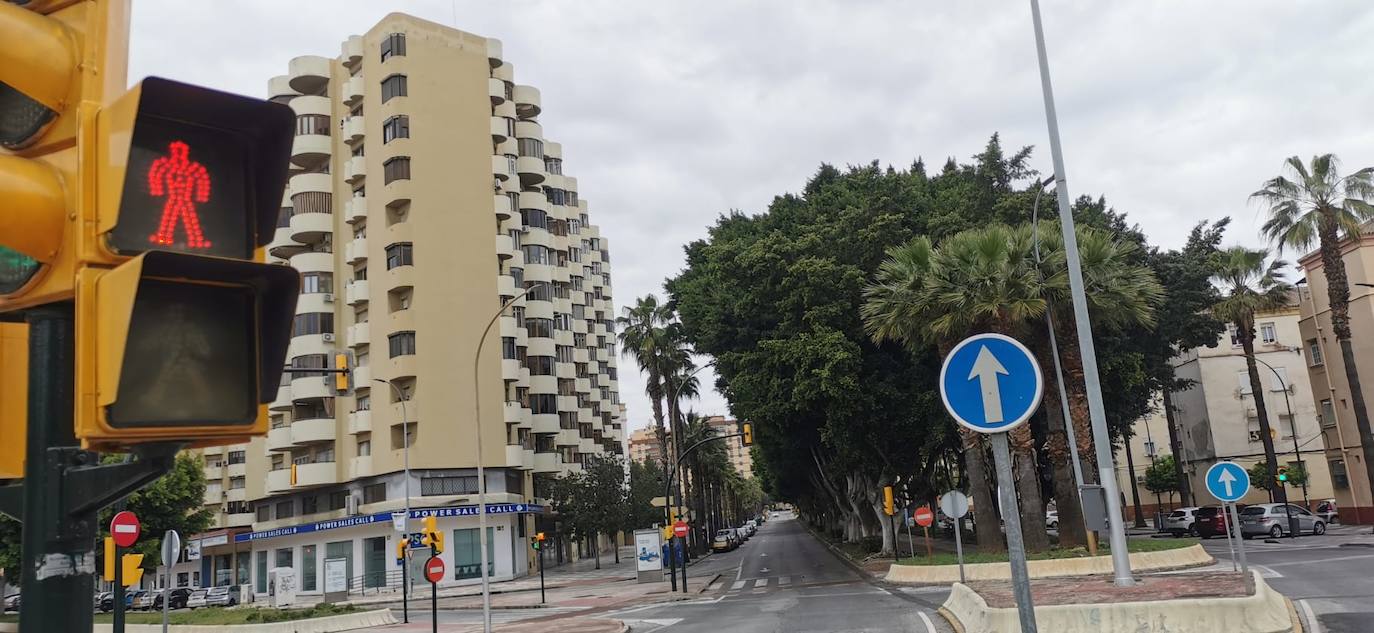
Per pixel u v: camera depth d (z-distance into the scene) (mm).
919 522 27969
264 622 25031
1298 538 36125
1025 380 5043
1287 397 54688
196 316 2666
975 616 14648
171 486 40375
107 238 2549
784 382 31500
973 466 29188
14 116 2721
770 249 32312
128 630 26375
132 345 2543
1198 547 23859
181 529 41625
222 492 73375
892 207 32938
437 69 53594
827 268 30031
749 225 39844
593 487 58688
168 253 2480
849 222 32062
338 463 52969
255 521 61906
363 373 51969
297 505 56938
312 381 52688
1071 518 26750
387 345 50438
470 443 50000
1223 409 57000
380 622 26188
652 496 62562
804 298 30438
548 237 64250
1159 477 59094
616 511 58531
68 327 2672
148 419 2521
